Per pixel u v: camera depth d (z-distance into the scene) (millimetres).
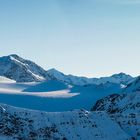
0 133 153125
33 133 160000
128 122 195125
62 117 179625
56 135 163875
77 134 170250
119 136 179000
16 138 152875
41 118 172500
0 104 172250
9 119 163250
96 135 174250
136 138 181375
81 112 189875
